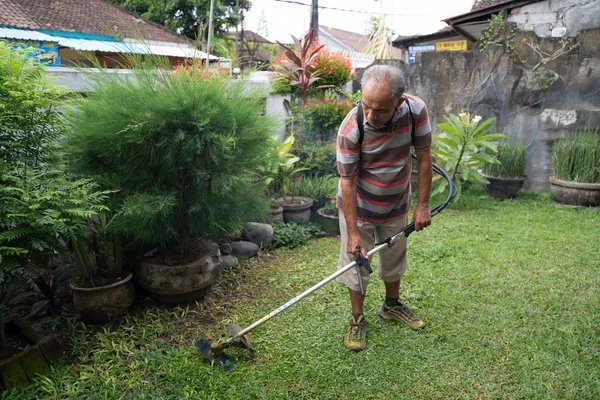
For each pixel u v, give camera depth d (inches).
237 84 129.0
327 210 197.9
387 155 100.0
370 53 617.0
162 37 573.0
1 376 90.6
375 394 94.0
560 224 204.4
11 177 89.6
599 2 274.1
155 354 103.7
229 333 108.8
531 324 118.6
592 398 90.6
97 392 92.2
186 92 114.1
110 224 109.7
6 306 117.9
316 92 276.5
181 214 120.6
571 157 233.0
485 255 167.0
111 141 111.0
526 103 264.1
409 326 118.7
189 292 122.3
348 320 121.8
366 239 111.4
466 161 245.6
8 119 96.5
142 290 128.6
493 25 271.4
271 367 102.3
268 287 142.9
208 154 116.0
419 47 649.0
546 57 256.7
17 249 84.6
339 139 99.3
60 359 100.3
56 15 532.4
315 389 95.0
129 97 113.6
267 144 134.7
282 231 182.4
